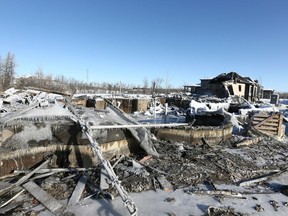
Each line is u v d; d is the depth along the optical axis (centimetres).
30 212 435
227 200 527
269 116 1234
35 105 655
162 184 571
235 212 478
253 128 1202
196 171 651
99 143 663
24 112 613
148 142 776
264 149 973
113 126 675
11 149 566
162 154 781
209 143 989
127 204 432
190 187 579
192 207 489
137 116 1952
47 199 472
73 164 628
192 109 1450
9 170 565
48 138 619
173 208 481
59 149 630
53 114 628
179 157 763
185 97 2823
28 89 1334
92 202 483
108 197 499
